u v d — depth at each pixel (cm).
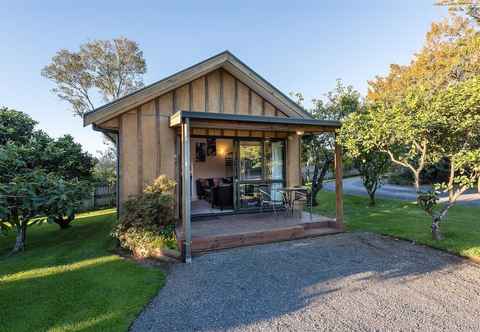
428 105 458
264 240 535
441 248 476
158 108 623
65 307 298
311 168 1503
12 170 486
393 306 293
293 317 275
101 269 413
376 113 546
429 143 506
